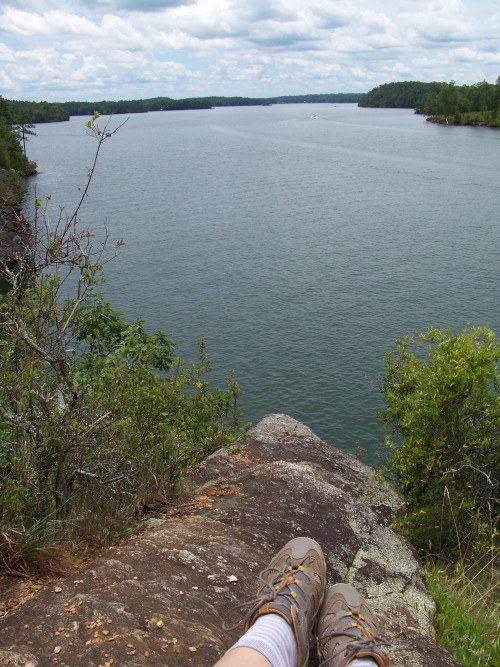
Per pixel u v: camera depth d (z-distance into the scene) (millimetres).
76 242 4219
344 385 23438
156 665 2562
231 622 3082
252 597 3340
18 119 116125
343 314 31172
